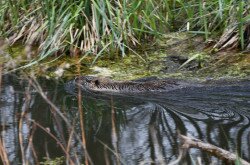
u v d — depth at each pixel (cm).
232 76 1136
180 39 1303
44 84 1163
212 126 962
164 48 1282
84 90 1127
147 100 1077
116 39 1253
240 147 878
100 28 1313
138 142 912
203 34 1308
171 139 919
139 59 1246
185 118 998
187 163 830
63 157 863
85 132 955
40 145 905
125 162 843
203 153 859
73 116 1017
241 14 1224
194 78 1140
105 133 952
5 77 1203
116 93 1110
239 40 1249
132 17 1320
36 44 1334
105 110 1046
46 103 1074
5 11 1402
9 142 916
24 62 1270
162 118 1004
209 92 1080
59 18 1301
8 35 1383
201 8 1278
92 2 1305
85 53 1281
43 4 1335
